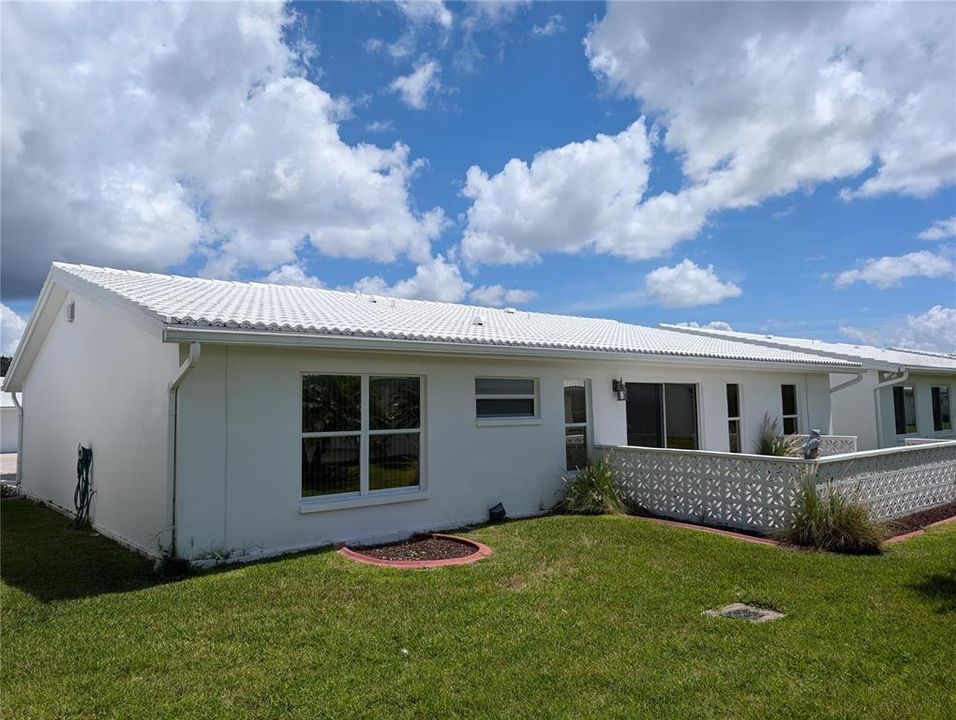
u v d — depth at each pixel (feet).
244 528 25.32
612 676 13.89
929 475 36.68
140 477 27.09
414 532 30.55
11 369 48.70
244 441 25.54
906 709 12.15
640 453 36.68
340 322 29.22
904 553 25.14
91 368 34.55
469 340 30.73
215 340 23.00
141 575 22.82
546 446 36.86
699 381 46.70
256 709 12.73
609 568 23.15
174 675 14.32
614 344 40.81
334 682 13.84
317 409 28.17
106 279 33.12
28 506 41.60
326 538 27.76
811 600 19.01
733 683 13.46
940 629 16.30
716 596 19.69
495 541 28.14
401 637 16.43
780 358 51.24
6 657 15.35
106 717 12.45
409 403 31.45
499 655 15.19
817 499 27.22
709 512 32.89
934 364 68.49
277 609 18.66
